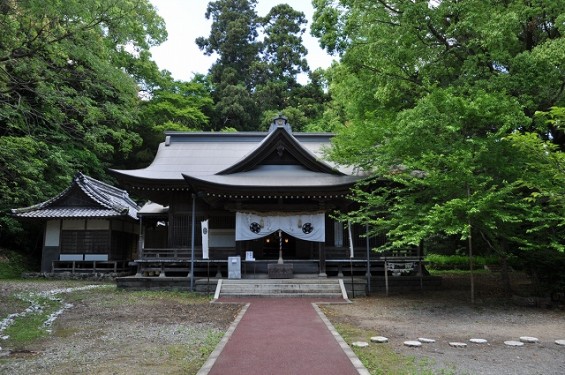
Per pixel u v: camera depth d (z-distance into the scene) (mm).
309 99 45656
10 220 26500
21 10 12578
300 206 18594
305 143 24188
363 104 18125
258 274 18953
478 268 27078
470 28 14055
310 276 18266
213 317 11766
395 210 14531
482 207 11781
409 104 17219
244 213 18484
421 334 9461
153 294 16734
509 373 6492
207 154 22969
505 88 13602
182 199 20312
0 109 14500
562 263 13414
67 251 25297
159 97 37312
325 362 6848
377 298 15766
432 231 12203
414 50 15703
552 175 11664
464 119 12820
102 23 14125
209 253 19156
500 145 12883
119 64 27859
